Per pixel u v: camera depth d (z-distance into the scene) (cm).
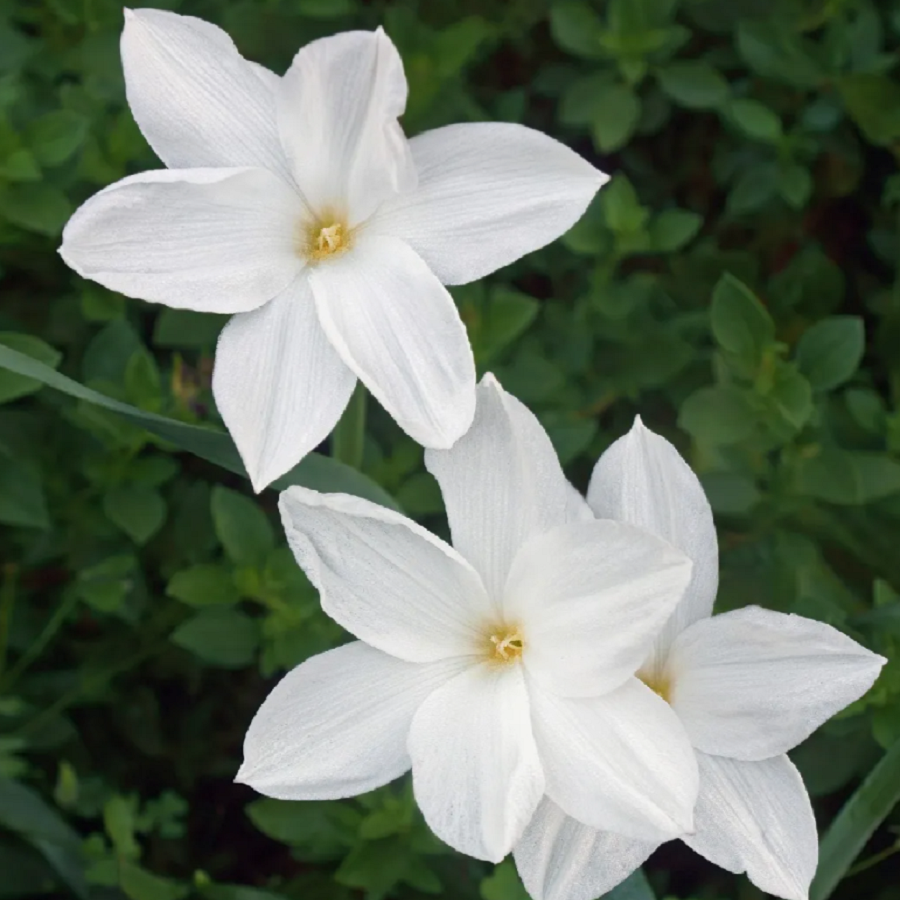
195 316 41
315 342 32
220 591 39
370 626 31
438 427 31
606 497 32
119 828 39
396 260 32
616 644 31
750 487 40
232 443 34
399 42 42
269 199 33
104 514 42
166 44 32
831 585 40
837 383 40
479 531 32
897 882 42
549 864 31
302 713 31
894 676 37
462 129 32
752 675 31
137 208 32
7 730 41
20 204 40
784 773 31
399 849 38
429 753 31
